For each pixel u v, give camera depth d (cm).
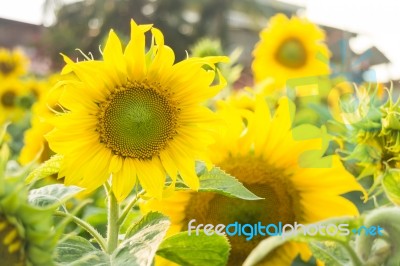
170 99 44
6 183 26
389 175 42
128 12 698
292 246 51
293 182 54
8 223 26
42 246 26
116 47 42
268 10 720
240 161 54
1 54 199
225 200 53
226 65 109
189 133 44
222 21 711
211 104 93
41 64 671
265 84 111
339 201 53
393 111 48
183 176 43
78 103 41
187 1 714
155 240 34
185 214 53
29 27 731
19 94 177
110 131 42
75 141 41
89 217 69
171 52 43
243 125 54
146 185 42
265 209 53
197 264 40
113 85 42
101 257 35
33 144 99
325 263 35
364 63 147
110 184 42
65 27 700
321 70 132
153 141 43
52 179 81
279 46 132
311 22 134
